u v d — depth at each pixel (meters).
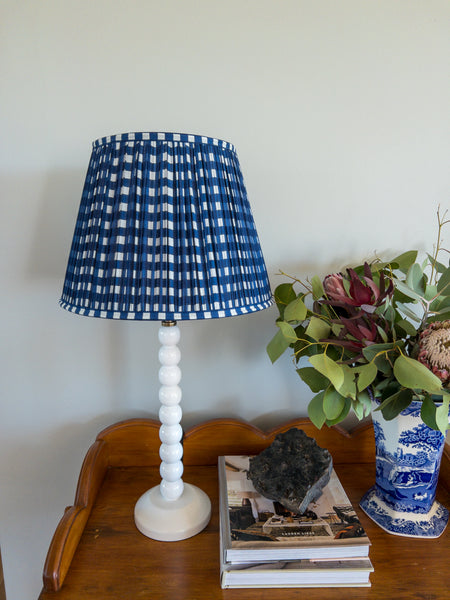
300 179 0.83
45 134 0.79
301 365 0.89
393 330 0.62
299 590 0.60
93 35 0.76
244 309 0.56
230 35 0.77
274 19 0.77
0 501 0.93
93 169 0.57
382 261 0.87
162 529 0.67
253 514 0.65
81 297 0.55
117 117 0.79
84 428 0.91
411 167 0.83
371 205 0.84
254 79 0.79
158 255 0.52
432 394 0.60
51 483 0.92
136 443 0.86
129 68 0.77
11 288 0.84
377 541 0.67
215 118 0.80
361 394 0.61
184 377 0.89
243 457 0.82
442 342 0.56
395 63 0.79
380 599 0.58
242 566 0.59
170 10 0.76
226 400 0.91
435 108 0.81
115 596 0.58
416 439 0.64
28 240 0.82
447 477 0.78
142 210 0.52
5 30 0.75
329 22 0.78
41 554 0.96
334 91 0.80
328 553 0.60
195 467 0.87
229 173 0.57
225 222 0.55
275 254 0.85
